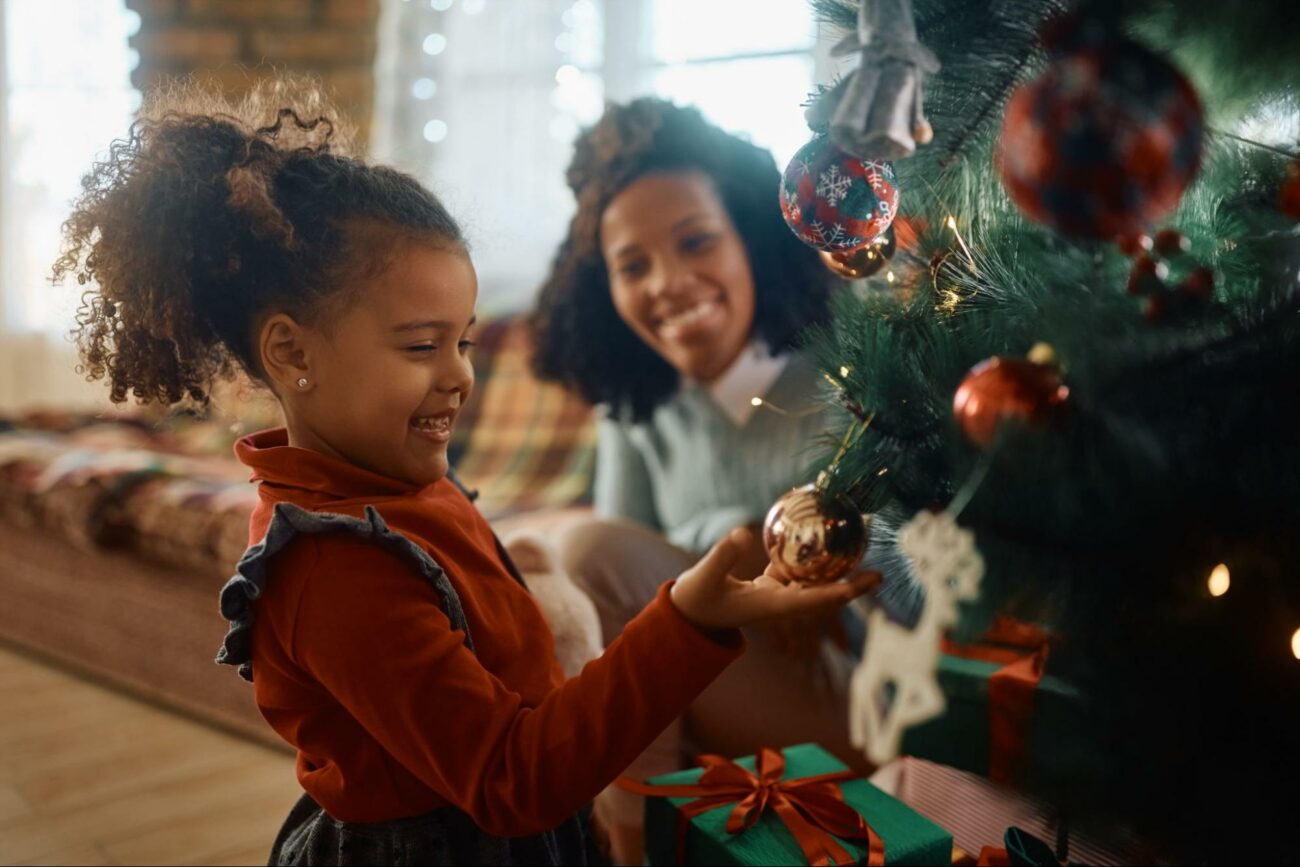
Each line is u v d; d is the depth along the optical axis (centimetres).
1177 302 58
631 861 117
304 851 78
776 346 138
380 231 73
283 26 295
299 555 69
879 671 100
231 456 243
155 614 192
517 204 270
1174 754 60
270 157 75
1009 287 65
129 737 178
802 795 88
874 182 64
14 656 217
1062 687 78
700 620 64
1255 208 61
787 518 62
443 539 76
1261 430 58
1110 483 56
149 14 307
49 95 319
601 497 168
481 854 75
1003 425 58
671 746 120
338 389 73
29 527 214
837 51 55
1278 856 58
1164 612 59
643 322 137
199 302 74
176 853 139
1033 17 60
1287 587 58
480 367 238
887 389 70
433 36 278
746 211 135
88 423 266
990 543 63
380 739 67
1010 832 83
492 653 75
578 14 262
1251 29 51
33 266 322
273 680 72
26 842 142
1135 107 43
